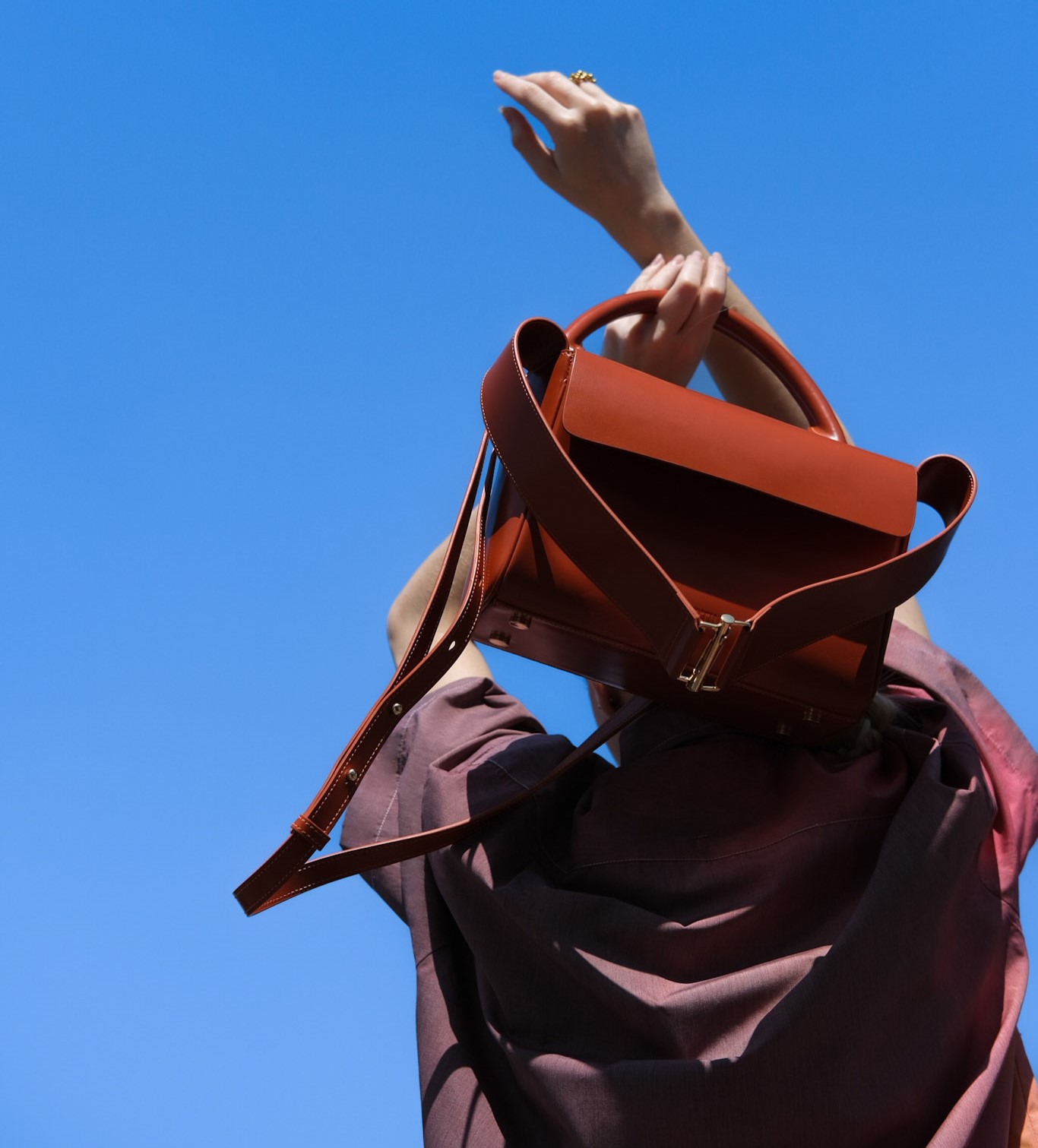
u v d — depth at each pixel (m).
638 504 1.43
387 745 1.70
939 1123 1.36
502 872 1.46
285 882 1.41
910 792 1.40
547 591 1.41
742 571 1.42
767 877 1.40
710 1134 1.30
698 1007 1.33
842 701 1.45
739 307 1.74
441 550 1.87
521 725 1.68
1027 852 1.50
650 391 1.44
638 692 1.52
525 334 1.45
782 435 1.46
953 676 1.60
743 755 1.50
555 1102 1.34
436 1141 1.44
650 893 1.42
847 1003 1.31
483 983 1.47
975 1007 1.40
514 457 1.35
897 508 1.44
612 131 1.73
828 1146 1.31
